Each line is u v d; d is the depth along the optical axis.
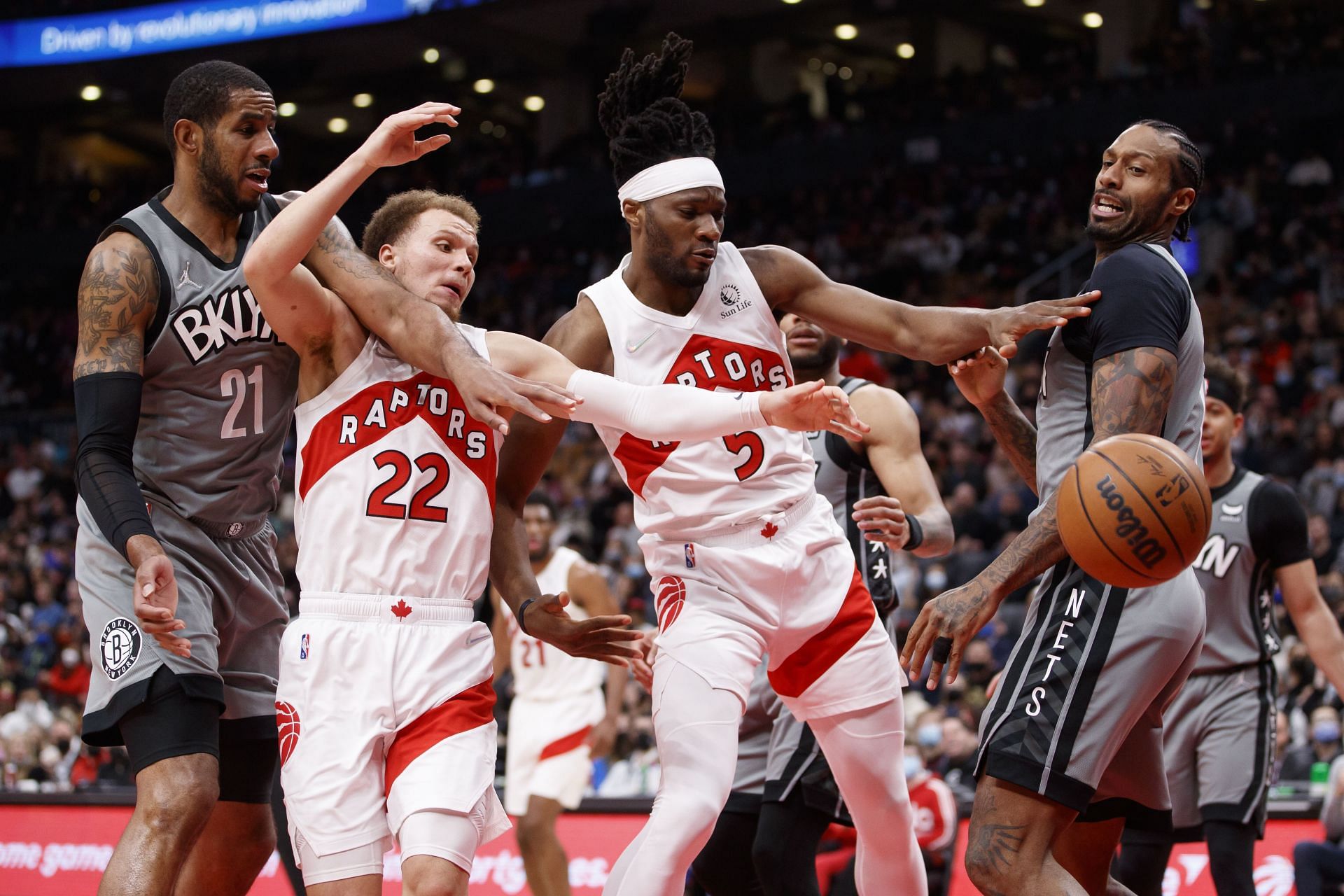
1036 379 13.93
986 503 12.20
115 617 2.92
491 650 2.96
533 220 22.83
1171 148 3.14
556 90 24.02
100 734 2.96
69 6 22.88
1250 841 4.30
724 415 2.76
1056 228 18.31
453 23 21.00
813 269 3.29
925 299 18.34
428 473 2.88
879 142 20.98
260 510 3.27
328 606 2.83
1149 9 21.38
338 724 2.76
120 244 3.00
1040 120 19.72
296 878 4.91
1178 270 3.09
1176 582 3.03
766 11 21.66
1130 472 2.70
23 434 18.42
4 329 24.09
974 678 8.37
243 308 3.10
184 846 2.80
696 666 2.98
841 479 4.03
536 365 2.96
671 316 3.14
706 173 3.05
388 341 2.89
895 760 3.15
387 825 2.78
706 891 4.14
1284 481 12.08
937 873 5.16
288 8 21.53
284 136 27.41
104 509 2.79
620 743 8.09
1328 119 17.80
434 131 26.14
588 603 6.16
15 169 27.53
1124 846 4.02
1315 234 16.48
